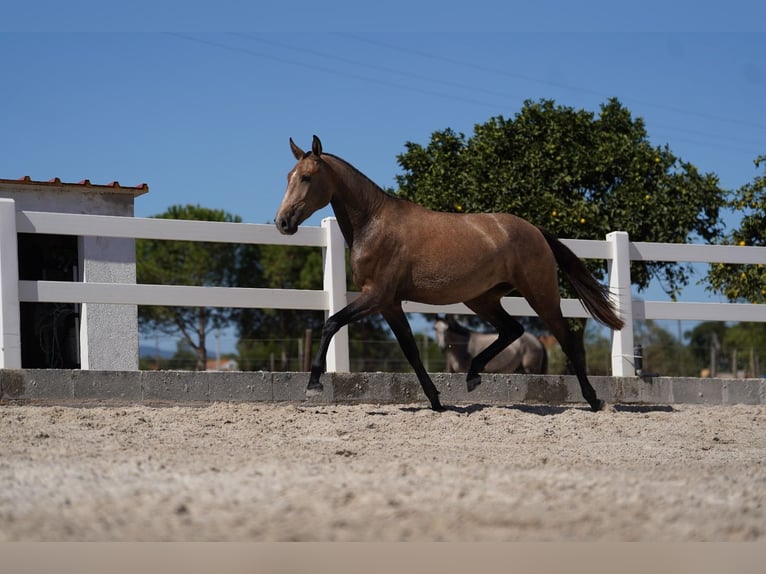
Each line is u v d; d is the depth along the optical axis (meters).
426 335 27.69
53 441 6.16
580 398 9.50
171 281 35.88
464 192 16.77
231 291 8.62
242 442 6.46
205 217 38.22
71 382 7.76
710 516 4.23
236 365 31.59
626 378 9.63
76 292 8.09
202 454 5.84
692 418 8.55
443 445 6.66
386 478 4.89
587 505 4.35
